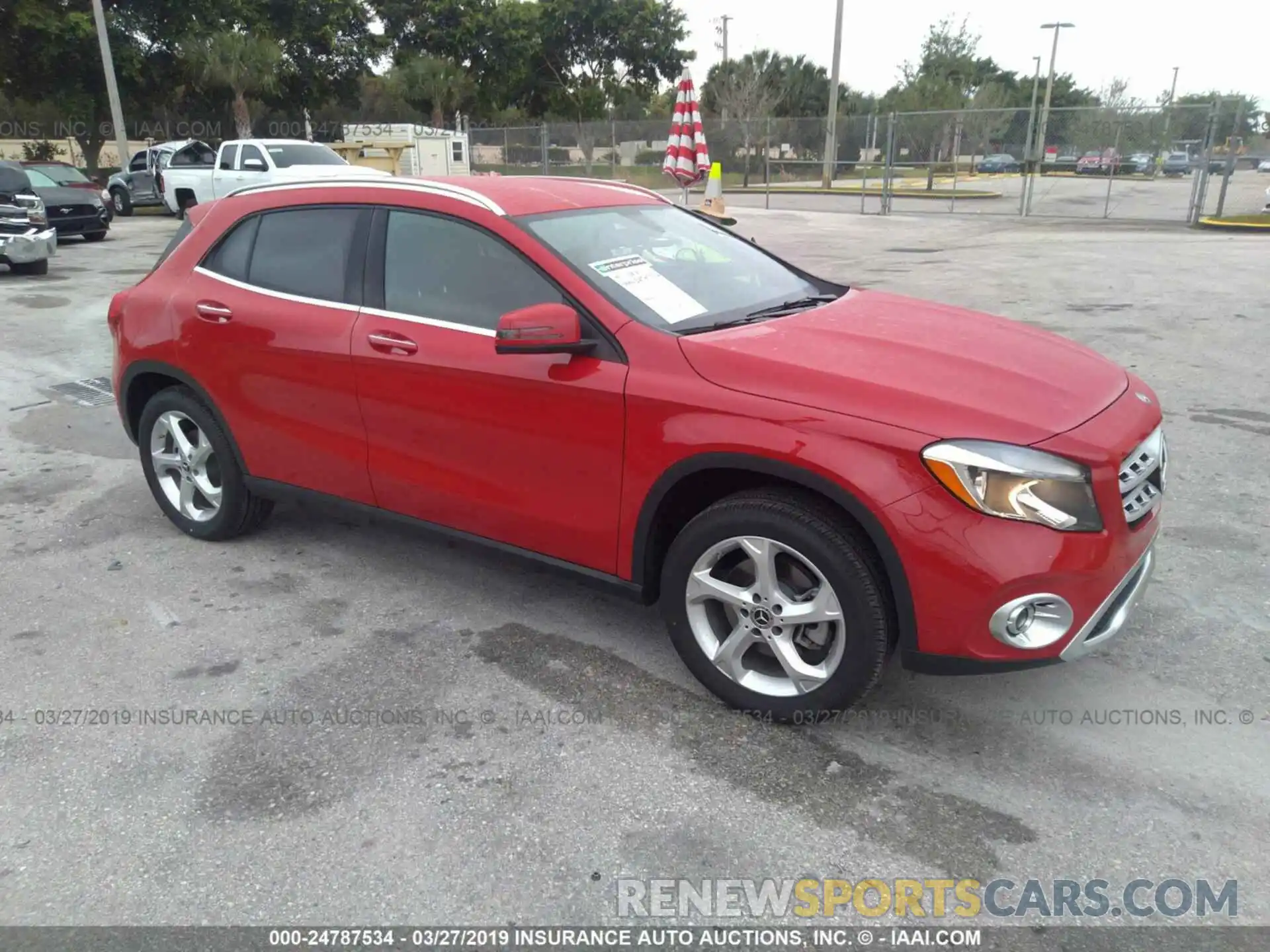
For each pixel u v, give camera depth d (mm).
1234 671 3400
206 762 3006
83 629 3848
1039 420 2773
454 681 3445
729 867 2555
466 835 2678
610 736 3107
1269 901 2408
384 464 3844
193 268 4441
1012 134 25250
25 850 2648
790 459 2820
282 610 3996
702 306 3514
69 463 5867
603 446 3205
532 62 47750
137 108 34719
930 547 2684
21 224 13516
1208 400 6594
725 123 32500
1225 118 21016
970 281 11953
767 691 3117
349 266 3900
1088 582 2697
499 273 3504
